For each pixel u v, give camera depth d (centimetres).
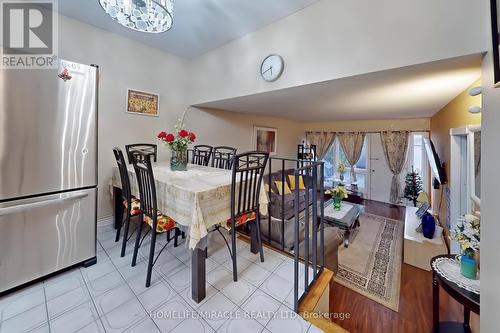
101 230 257
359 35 183
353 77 194
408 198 524
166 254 202
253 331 123
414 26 157
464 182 266
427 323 199
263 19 238
